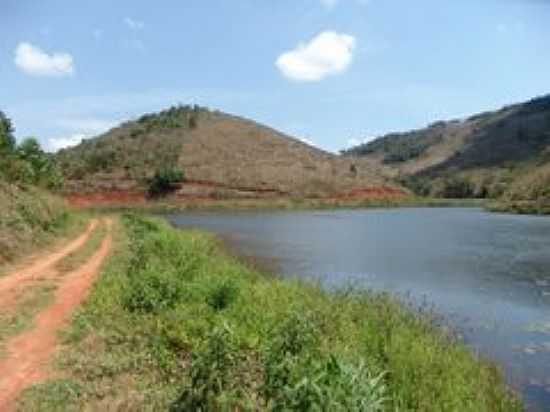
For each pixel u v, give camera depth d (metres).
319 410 8.11
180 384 11.95
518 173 156.88
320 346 13.00
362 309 19.52
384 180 156.62
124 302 18.34
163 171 127.06
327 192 138.00
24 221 36.81
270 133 165.88
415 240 52.56
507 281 31.16
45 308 19.00
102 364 13.15
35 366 13.34
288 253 43.19
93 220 67.06
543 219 80.56
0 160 46.53
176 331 15.06
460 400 12.25
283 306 17.81
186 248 31.03
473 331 20.72
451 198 160.25
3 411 10.88
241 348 14.20
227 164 141.88
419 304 25.14
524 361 17.45
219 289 18.59
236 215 97.38
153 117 166.50
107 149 144.62
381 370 12.73
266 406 10.14
